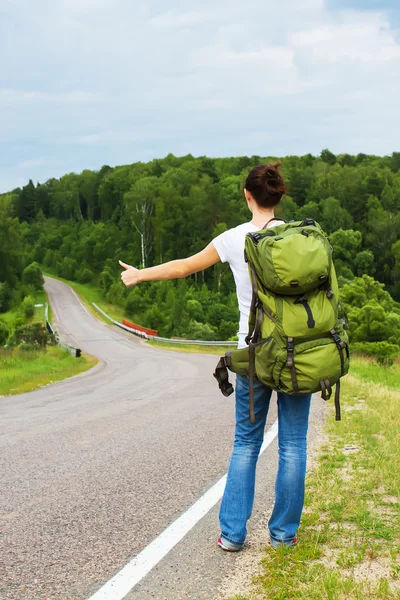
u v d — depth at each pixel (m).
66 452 6.76
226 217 140.12
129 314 101.62
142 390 15.61
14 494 4.92
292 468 3.48
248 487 3.55
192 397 13.09
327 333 3.15
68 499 4.73
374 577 3.11
